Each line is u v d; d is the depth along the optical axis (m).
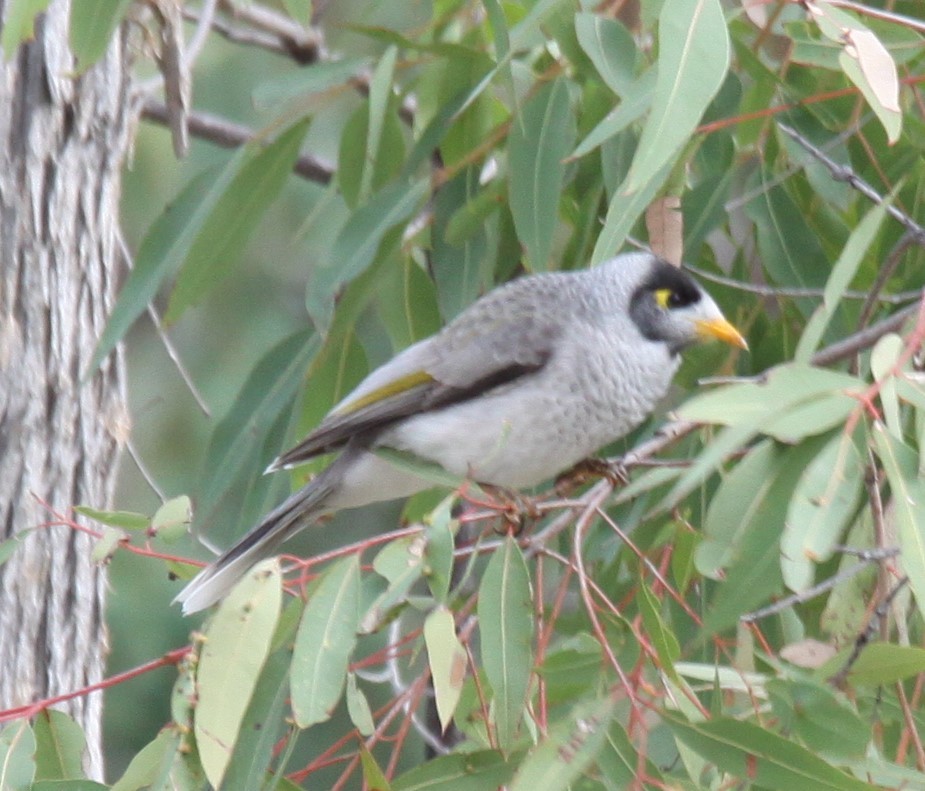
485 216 9.32
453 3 10.25
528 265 9.44
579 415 8.54
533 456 8.57
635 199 7.38
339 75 9.61
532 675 6.80
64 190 9.60
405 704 7.62
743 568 6.27
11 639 9.41
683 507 9.20
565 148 8.82
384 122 9.67
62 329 9.60
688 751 6.90
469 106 9.65
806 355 6.39
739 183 9.88
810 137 9.33
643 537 9.15
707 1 6.68
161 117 12.20
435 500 10.11
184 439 15.17
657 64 7.11
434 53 9.42
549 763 6.21
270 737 6.61
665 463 7.95
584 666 6.98
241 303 15.64
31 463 9.48
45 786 6.58
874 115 9.38
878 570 6.92
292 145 9.41
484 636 6.47
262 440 9.57
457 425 8.51
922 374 6.13
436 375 8.55
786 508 6.26
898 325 8.17
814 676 6.74
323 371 9.65
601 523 9.50
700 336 8.83
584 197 9.53
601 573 9.33
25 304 9.48
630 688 6.40
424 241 10.05
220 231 9.30
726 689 7.33
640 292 8.77
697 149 9.35
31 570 9.46
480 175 9.50
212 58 15.70
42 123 9.51
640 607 7.00
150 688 14.09
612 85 8.31
